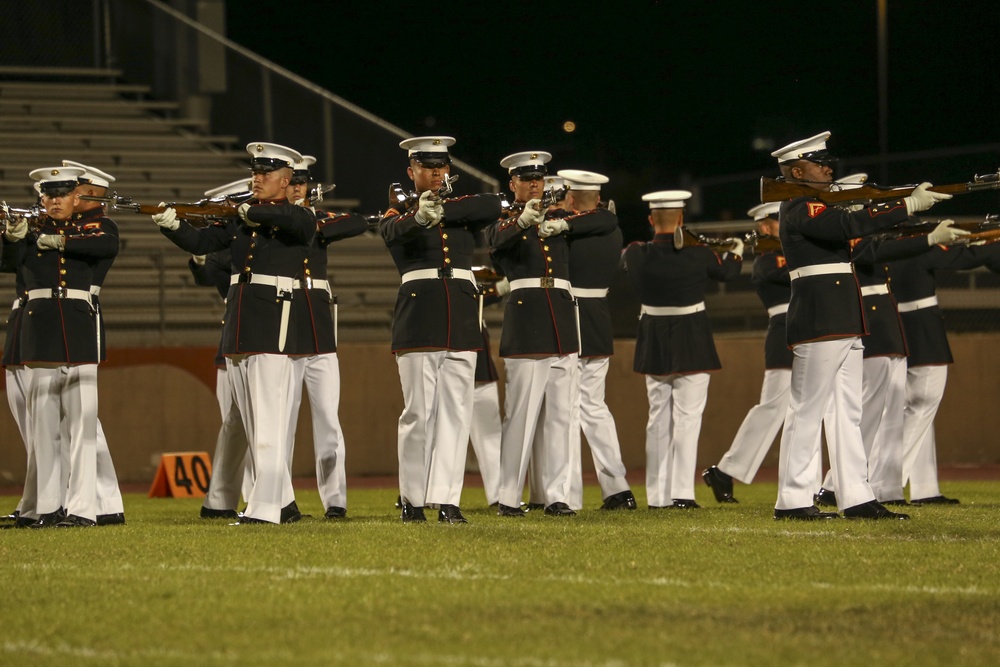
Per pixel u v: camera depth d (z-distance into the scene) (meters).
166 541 23.06
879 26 82.44
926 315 34.03
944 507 32.12
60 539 23.77
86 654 14.44
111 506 28.48
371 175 56.56
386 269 55.53
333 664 13.83
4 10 63.75
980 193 65.19
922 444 33.94
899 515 27.33
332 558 20.78
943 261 33.94
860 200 26.61
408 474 27.25
